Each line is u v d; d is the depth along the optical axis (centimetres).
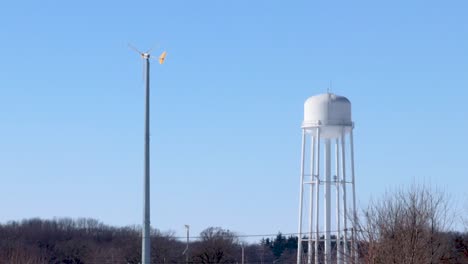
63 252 10706
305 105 6856
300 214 6788
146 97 3741
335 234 6744
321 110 6738
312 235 6594
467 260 5475
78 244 10788
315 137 6812
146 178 3722
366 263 4894
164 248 10725
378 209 5569
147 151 3728
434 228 5175
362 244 5053
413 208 5069
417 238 4959
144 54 3747
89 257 10750
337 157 6750
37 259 8819
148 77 3741
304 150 6856
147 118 3738
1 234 10450
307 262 6606
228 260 10781
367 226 5053
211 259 10631
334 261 6078
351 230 5169
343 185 6681
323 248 6900
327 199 6719
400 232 4956
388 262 4850
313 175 6756
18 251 8175
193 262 10662
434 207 5169
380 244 4909
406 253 4875
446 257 5359
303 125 6812
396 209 5072
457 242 5634
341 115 6738
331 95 6825
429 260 5019
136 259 10731
